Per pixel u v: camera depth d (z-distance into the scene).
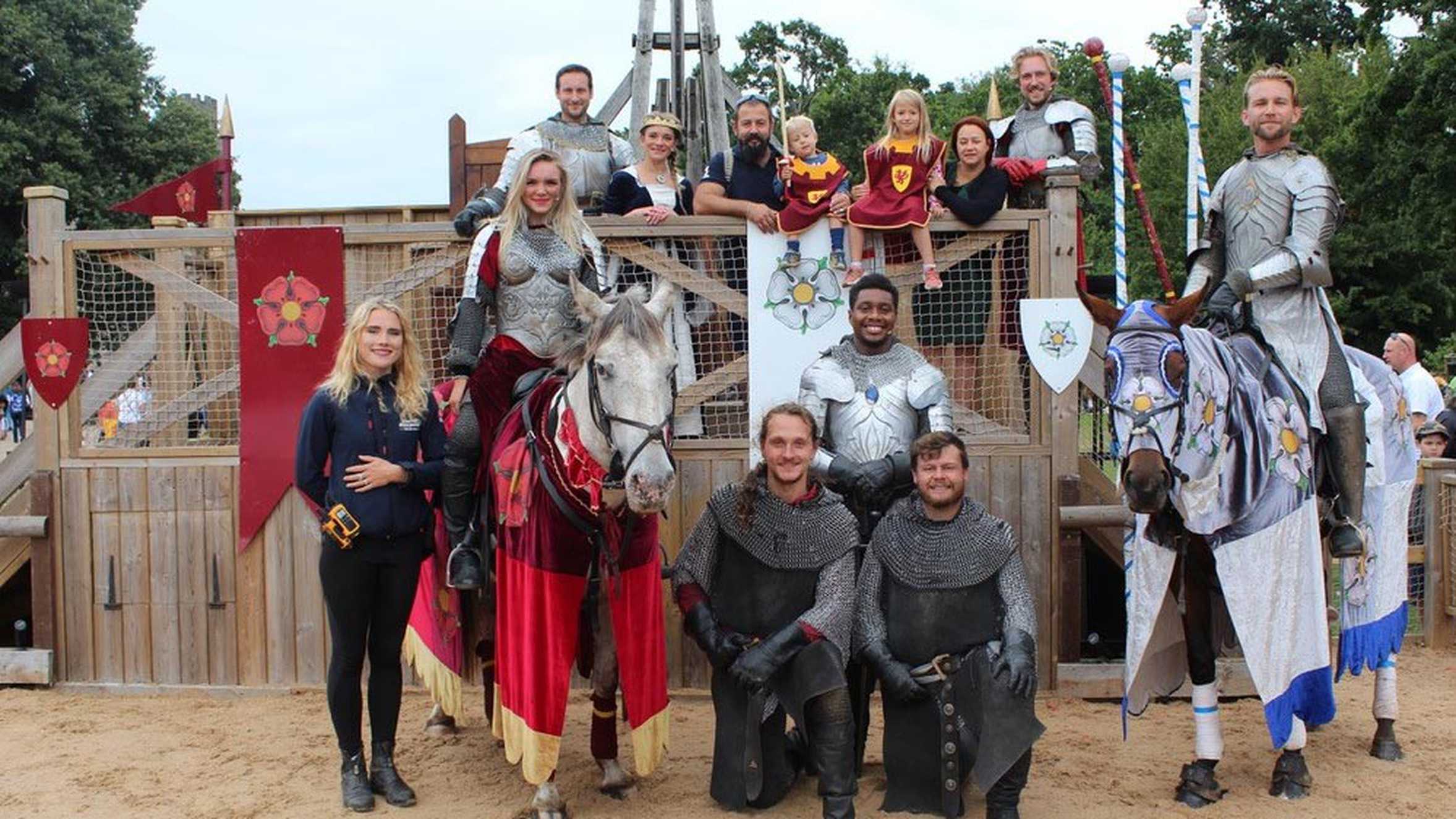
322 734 5.84
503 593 4.61
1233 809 4.80
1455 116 19.14
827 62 37.53
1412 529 8.80
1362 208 22.58
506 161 7.07
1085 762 5.38
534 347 5.02
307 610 6.52
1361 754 5.55
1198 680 4.90
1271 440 4.71
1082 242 7.08
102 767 5.35
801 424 4.55
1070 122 7.10
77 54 33.56
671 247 6.43
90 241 6.55
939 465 4.53
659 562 4.73
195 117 35.38
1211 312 5.15
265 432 6.46
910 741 4.69
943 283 6.35
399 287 6.44
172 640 6.57
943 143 6.09
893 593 4.70
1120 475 4.51
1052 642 6.39
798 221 6.12
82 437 6.66
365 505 4.64
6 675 6.59
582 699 6.42
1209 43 36.41
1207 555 4.86
